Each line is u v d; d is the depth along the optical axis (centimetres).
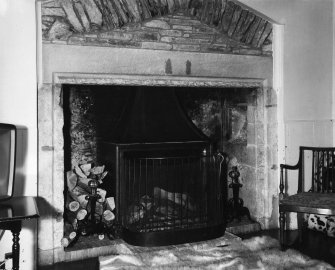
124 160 328
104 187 354
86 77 308
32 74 285
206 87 361
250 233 367
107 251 318
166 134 340
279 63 370
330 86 390
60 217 306
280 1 362
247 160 390
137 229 321
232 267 285
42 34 293
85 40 305
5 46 278
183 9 335
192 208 347
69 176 335
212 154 351
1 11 276
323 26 383
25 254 281
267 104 371
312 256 312
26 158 286
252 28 360
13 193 270
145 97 346
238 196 394
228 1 348
